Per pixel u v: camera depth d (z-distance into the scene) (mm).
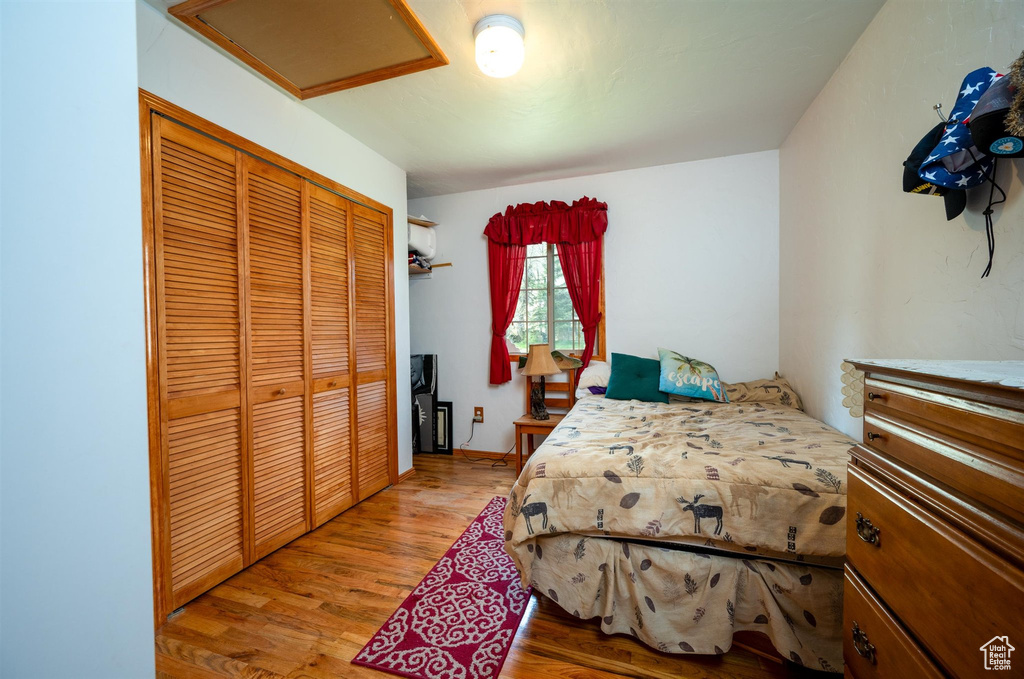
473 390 3703
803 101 2248
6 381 442
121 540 553
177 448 1552
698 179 3062
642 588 1369
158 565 1472
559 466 1496
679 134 2625
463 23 1618
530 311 3574
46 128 481
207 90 1678
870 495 795
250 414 1846
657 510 1356
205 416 1662
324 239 2307
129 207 569
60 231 492
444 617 1518
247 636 1430
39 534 468
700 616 1312
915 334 1410
